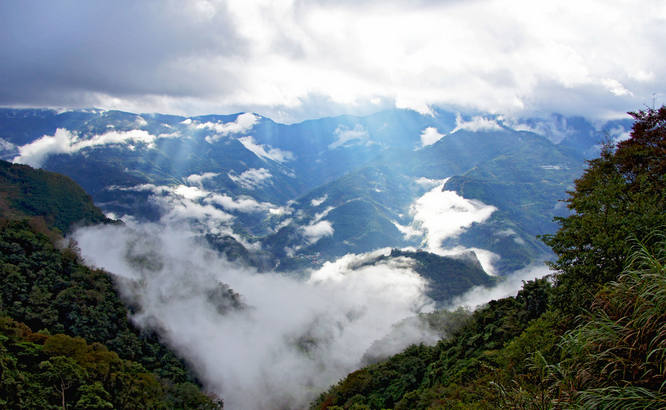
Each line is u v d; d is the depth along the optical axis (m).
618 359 9.62
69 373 63.44
